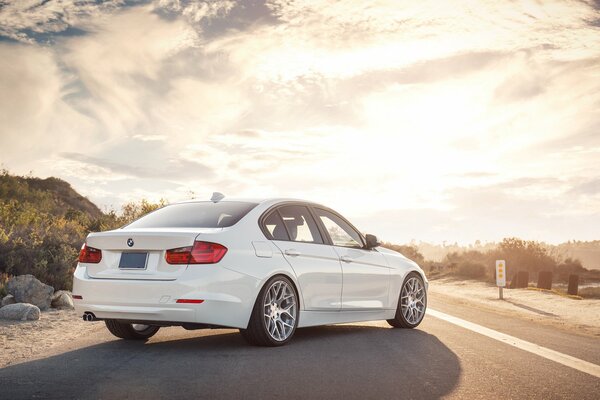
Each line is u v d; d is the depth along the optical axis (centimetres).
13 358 680
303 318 771
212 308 664
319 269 793
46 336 860
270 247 735
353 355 677
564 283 3341
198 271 665
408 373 585
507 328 1000
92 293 696
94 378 543
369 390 511
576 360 691
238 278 685
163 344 750
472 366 634
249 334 714
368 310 880
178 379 539
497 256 3944
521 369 627
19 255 1419
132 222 776
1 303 1150
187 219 748
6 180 4112
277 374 566
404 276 948
